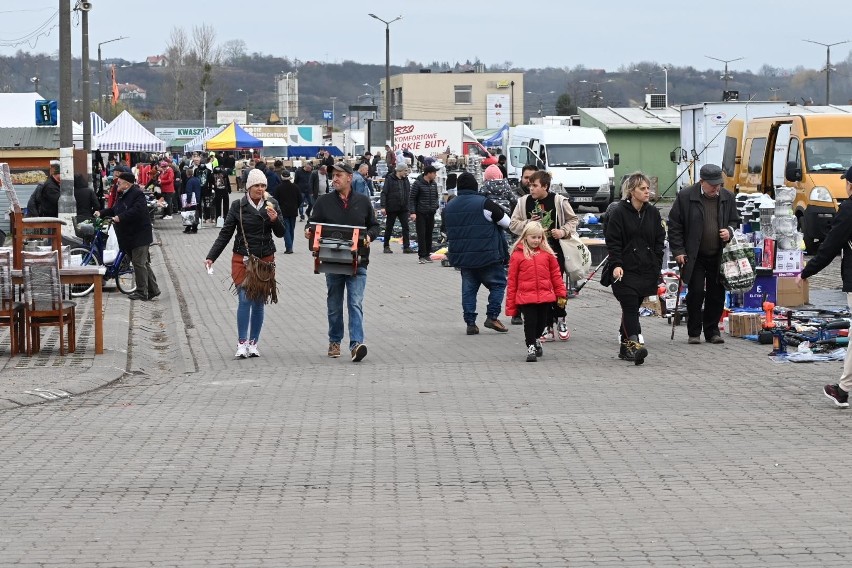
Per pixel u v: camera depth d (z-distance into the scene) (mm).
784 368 25172
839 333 27422
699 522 13875
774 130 56219
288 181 60000
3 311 27625
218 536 13547
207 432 19562
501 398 22344
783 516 14086
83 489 15836
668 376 24500
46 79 149625
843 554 12516
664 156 112812
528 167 31188
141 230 40562
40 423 20531
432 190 53312
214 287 45312
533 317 26781
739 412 20562
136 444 18703
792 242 32250
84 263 42219
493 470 16672
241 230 27984
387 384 24188
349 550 12930
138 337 32281
